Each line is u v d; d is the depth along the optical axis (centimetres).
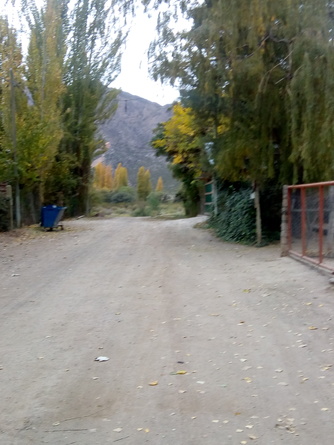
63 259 1490
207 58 1558
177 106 2347
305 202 1288
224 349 691
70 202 3841
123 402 540
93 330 791
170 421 496
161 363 647
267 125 1570
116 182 7212
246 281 1116
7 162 2170
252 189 1739
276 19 1449
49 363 656
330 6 1411
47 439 468
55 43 2527
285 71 1523
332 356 650
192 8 1628
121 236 2122
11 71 2191
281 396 544
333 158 1393
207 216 2798
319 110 1410
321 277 1081
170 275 1213
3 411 525
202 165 2028
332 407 516
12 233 2100
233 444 452
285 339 721
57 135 2483
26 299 1000
